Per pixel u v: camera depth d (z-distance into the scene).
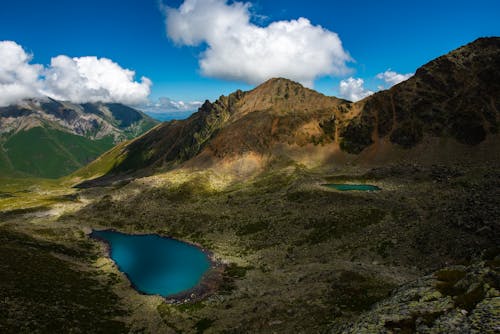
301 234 121.88
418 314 34.50
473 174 154.50
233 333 59.88
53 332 55.81
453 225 93.12
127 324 69.12
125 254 128.38
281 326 57.12
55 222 172.38
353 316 53.81
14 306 59.34
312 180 186.00
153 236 151.75
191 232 151.00
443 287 39.34
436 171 172.75
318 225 123.94
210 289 94.12
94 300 77.00
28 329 53.91
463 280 38.25
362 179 184.62
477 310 30.20
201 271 109.62
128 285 97.38
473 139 195.25
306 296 68.50
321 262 99.31
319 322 54.62
